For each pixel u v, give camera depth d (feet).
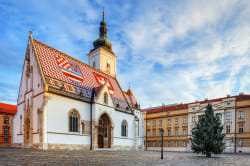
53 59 144.46
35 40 142.10
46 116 115.44
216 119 123.24
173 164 70.13
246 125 203.62
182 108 261.24
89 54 247.70
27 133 132.05
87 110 146.51
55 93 123.03
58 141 120.67
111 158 85.46
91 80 171.12
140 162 73.51
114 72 250.57
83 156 86.48
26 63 145.07
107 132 164.55
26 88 140.05
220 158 106.73
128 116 193.77
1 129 209.15
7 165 51.01
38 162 59.06
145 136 295.69
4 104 232.73
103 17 254.47
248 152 197.36
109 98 165.89
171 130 267.59
